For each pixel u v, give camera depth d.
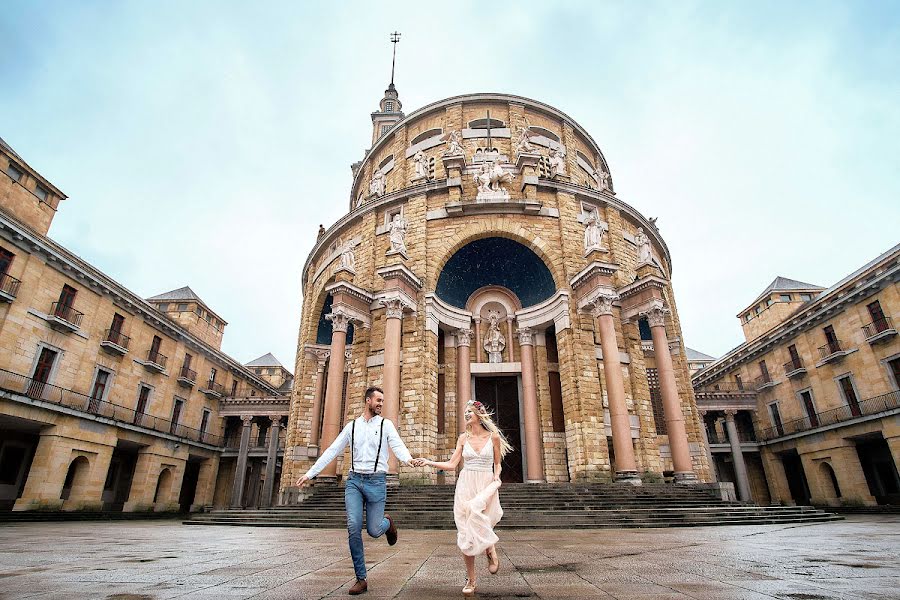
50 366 24.58
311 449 24.38
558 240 22.83
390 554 6.79
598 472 18.31
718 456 37.75
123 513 27.11
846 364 27.89
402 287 20.16
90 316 27.09
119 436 28.25
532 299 24.48
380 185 26.95
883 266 25.98
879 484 28.69
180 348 35.06
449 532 10.70
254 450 38.19
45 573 5.07
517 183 24.69
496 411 23.38
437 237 22.84
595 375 20.05
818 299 30.16
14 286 22.55
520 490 15.42
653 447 20.28
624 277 23.56
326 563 5.82
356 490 4.29
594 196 24.36
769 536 8.99
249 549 7.52
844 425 27.33
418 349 20.42
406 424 19.36
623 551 6.78
